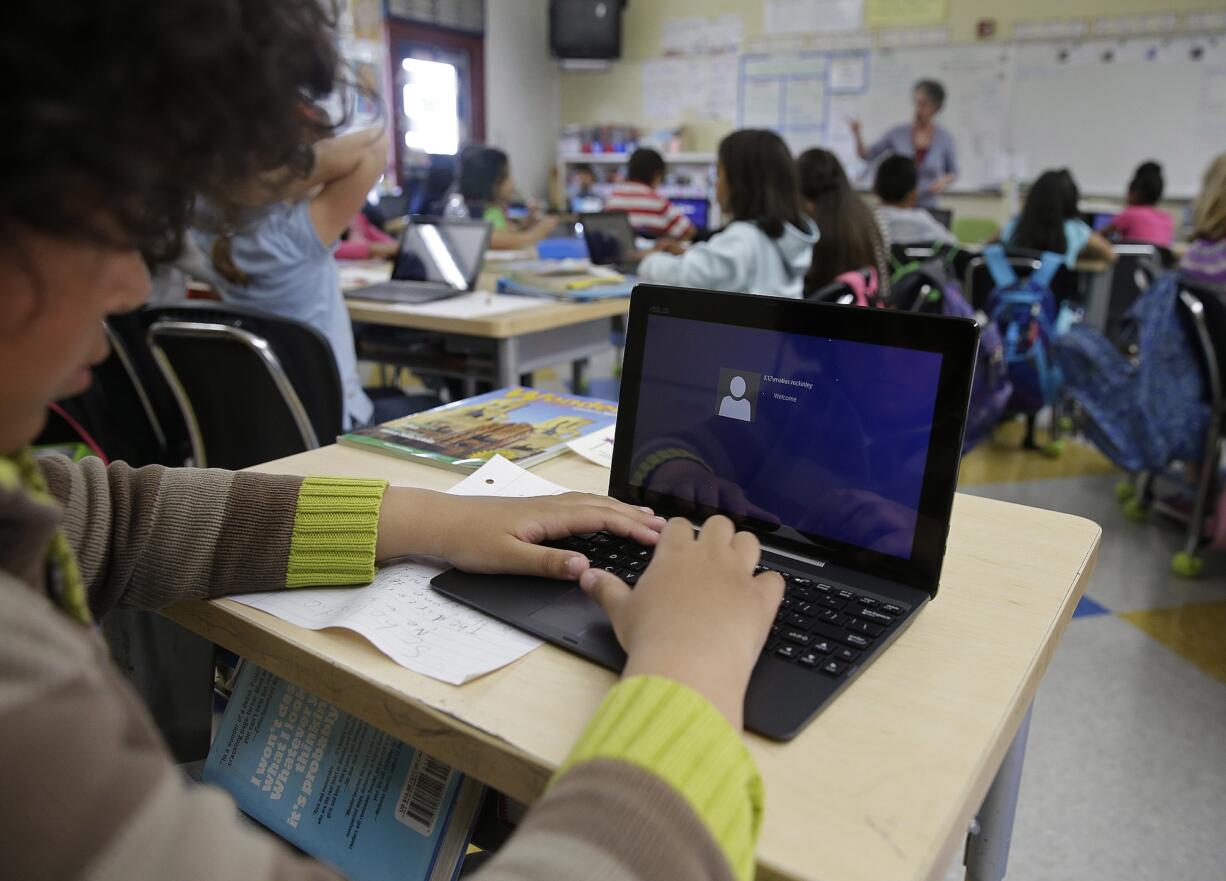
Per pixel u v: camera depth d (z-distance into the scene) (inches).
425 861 24.3
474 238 99.4
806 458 27.6
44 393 13.4
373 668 21.9
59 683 11.3
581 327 97.9
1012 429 148.3
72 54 11.1
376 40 229.3
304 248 68.4
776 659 21.6
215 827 11.9
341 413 64.7
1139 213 180.1
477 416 43.2
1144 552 97.1
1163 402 88.8
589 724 16.1
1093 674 73.3
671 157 268.7
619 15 268.5
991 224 224.2
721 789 14.4
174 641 32.5
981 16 231.3
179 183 13.3
